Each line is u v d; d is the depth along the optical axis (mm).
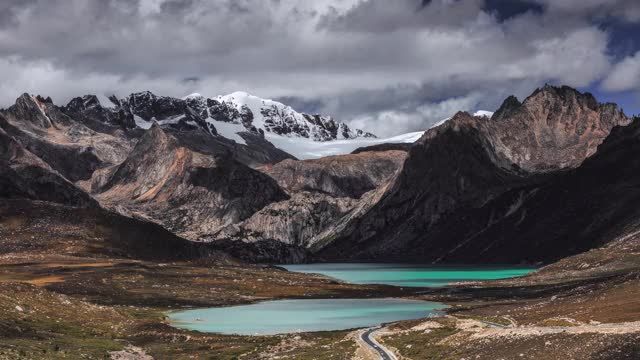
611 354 92938
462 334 132000
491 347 114188
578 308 148000
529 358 100875
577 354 96562
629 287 155625
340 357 126688
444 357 116438
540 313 156000
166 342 157375
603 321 124500
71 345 130875
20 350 111938
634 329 103188
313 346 146375
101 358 124062
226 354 140500
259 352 142750
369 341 145250
